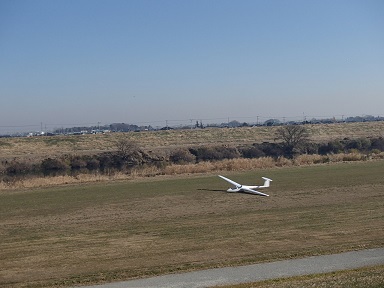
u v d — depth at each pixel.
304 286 15.12
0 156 79.19
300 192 38.25
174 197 37.44
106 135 118.12
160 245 23.33
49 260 21.25
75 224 28.75
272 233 25.08
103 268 19.88
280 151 82.75
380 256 20.41
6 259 21.56
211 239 24.20
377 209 30.67
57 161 70.50
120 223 28.69
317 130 120.44
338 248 21.83
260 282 17.16
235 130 126.06
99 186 44.09
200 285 17.28
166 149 82.06
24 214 32.19
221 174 50.44
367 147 86.88
